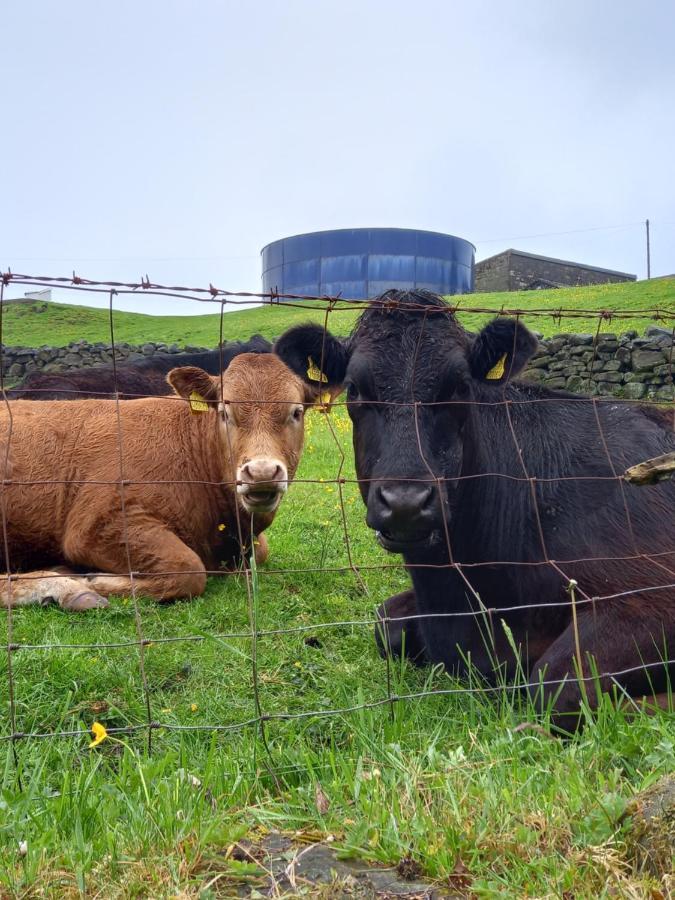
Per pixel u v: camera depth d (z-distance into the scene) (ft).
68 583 17.39
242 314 140.05
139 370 32.35
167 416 20.88
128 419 20.77
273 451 19.19
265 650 14.71
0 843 8.08
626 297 99.66
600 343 51.60
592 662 10.82
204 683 13.25
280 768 9.75
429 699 12.13
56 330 125.59
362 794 8.79
